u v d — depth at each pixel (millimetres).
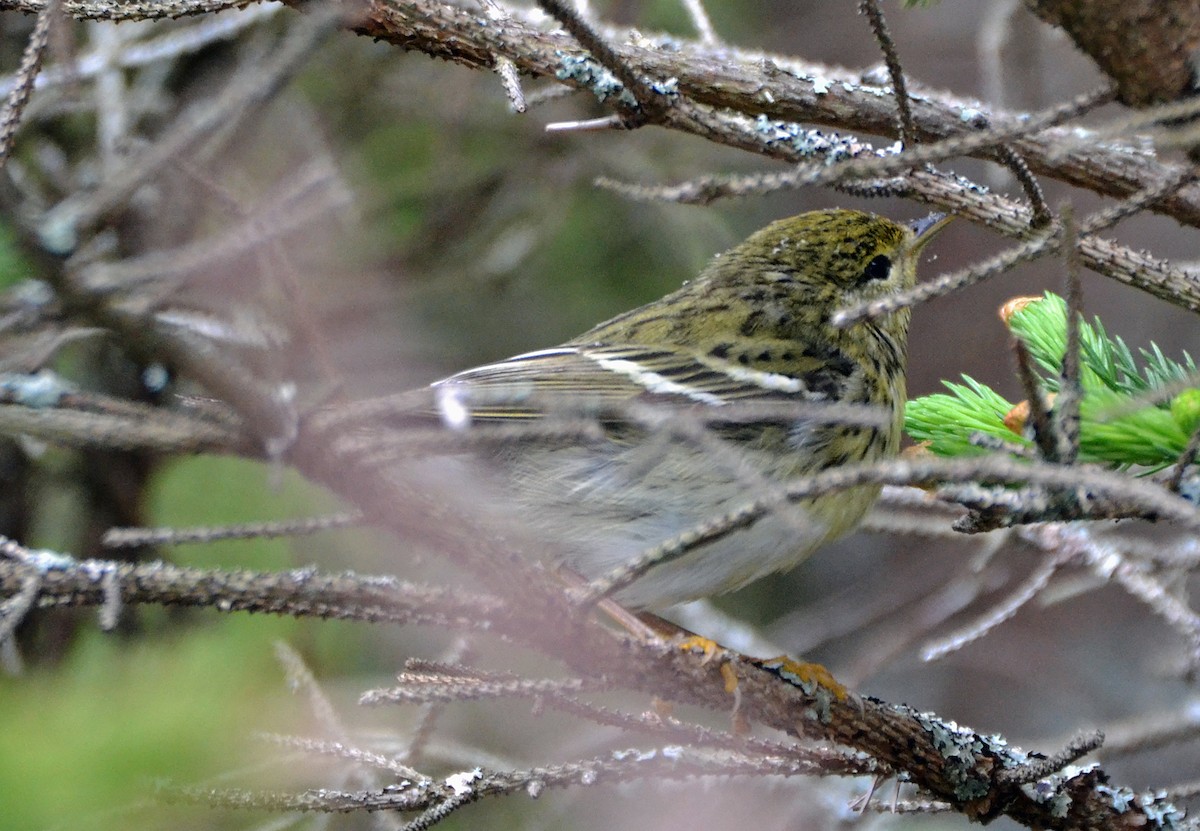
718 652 7652
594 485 9000
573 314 15250
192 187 11164
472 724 12727
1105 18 5250
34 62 5621
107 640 11391
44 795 3963
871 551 15828
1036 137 7383
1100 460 6008
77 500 13281
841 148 7852
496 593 5543
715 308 10711
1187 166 6094
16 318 4492
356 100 14766
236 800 6516
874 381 10531
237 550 11281
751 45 15594
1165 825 7195
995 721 14648
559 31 7750
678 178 15062
